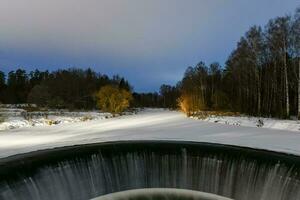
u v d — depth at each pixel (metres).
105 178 13.91
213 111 43.53
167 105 118.88
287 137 18.11
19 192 10.81
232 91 51.22
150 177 14.66
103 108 57.41
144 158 14.67
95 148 14.44
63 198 12.42
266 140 17.03
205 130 23.14
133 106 90.31
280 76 38.31
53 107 67.06
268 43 34.69
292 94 36.81
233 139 17.72
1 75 110.44
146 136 20.20
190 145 15.12
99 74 106.94
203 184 14.20
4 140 19.92
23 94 95.88
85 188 13.25
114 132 24.30
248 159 13.12
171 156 14.64
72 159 13.20
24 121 34.41
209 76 63.06
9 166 11.39
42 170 12.07
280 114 32.19
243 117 31.88
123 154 14.48
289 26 30.47
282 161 12.19
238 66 42.06
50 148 15.02
